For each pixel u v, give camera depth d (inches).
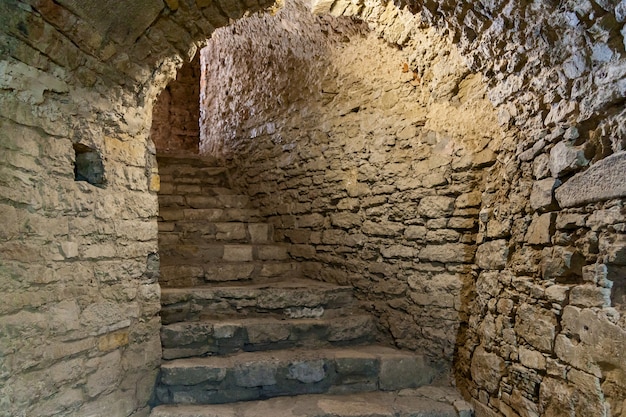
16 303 65.1
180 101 272.8
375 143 125.7
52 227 72.0
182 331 105.6
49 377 70.8
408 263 116.3
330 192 139.8
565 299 68.1
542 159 75.6
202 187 177.9
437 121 110.3
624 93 59.2
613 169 59.7
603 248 61.5
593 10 58.3
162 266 130.2
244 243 155.9
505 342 84.7
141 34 80.8
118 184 88.1
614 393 58.7
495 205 91.7
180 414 92.2
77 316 76.9
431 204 110.7
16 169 65.4
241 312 120.2
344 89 135.3
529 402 76.3
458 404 96.3
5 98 63.8
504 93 84.4
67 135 75.4
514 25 71.8
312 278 145.9
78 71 75.2
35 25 64.2
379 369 106.1
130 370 90.6
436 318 109.0
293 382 103.5
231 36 181.8
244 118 180.4
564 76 69.0
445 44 100.4
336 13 113.0
